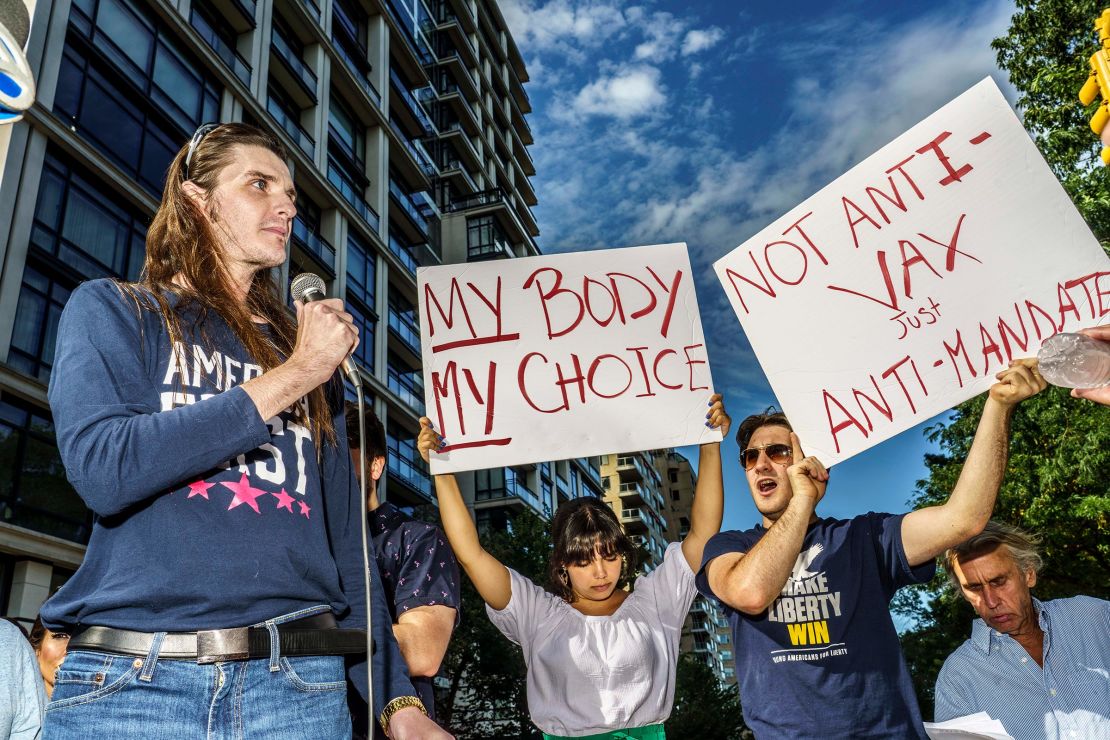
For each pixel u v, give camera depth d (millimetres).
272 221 1923
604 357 3514
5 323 12406
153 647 1374
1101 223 9078
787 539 2832
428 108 41406
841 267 3156
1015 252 2957
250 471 1594
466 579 20203
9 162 12820
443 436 3424
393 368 27328
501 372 3490
